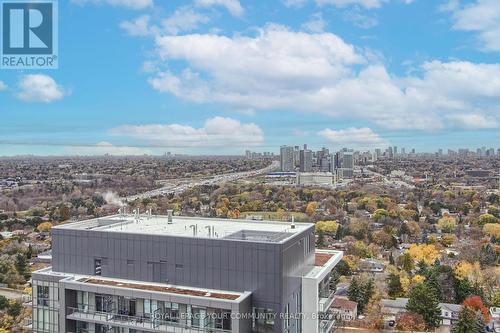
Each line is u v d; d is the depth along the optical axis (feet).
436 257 577.43
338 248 639.76
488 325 382.22
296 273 171.63
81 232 179.83
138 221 217.56
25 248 602.44
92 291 165.48
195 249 163.53
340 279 486.38
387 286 480.64
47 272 184.14
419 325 382.01
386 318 406.00
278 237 177.68
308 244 190.49
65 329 169.48
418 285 428.15
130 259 172.55
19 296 439.63
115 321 162.30
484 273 488.44
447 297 467.93
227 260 159.53
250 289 156.97
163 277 168.14
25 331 344.69
